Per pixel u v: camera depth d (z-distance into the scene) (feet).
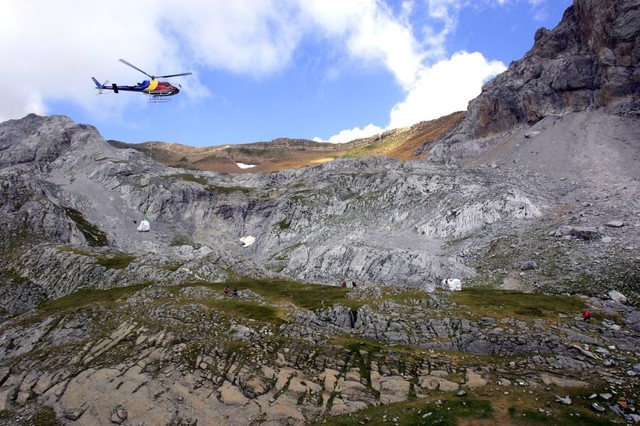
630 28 552.00
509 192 436.76
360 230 511.40
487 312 185.37
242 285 248.11
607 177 442.09
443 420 111.45
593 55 602.85
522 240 352.90
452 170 599.57
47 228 425.28
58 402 144.77
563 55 655.76
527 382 130.72
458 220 431.84
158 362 152.46
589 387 124.98
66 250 342.23
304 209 608.19
